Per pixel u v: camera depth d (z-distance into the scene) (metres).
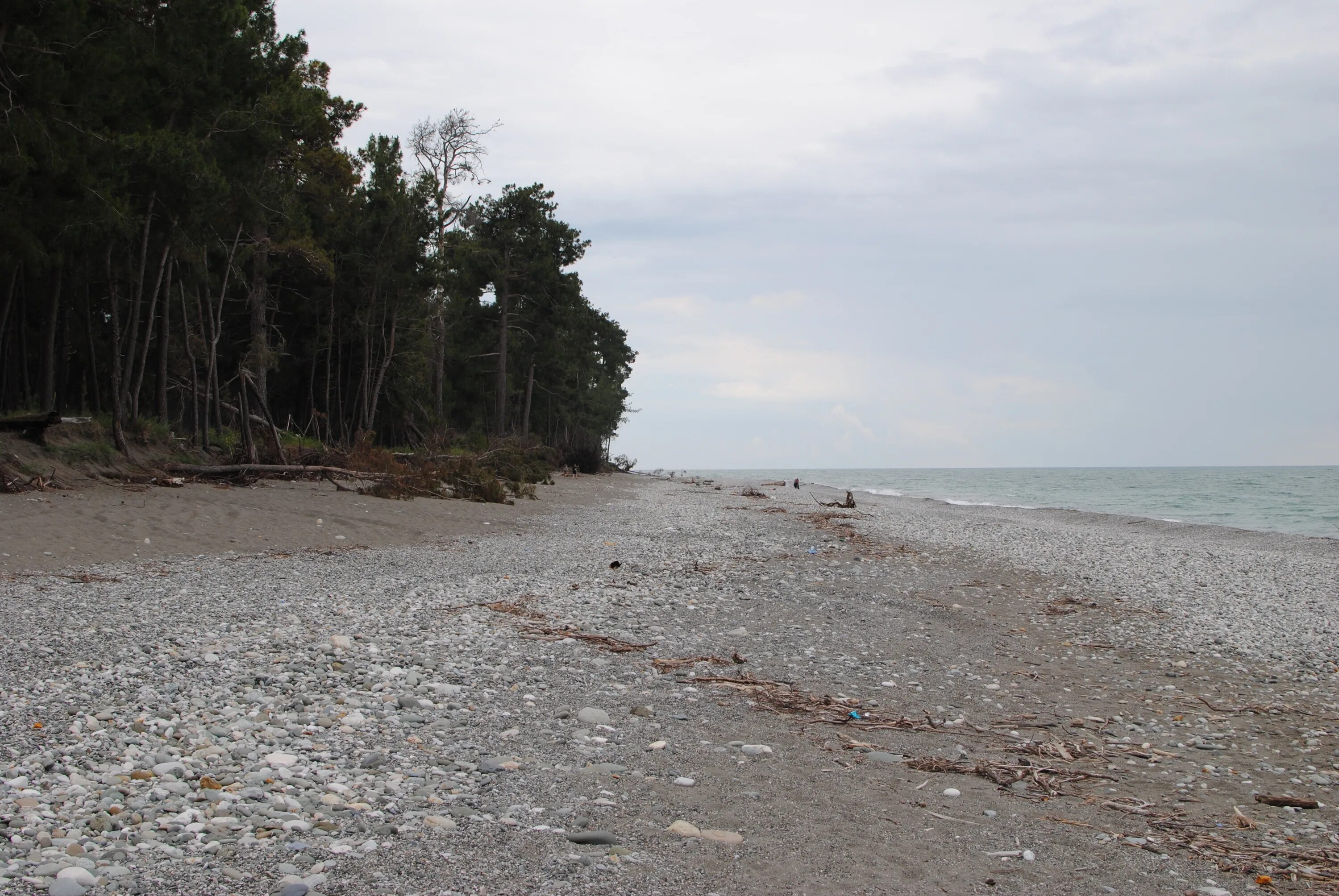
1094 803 5.29
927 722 6.81
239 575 11.62
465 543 16.94
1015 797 5.30
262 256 28.92
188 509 16.94
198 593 10.16
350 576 12.14
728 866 3.99
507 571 13.50
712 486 54.44
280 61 25.69
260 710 5.83
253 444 24.14
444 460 27.97
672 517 25.98
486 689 6.85
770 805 4.84
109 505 16.38
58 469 18.42
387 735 5.57
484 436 50.75
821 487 63.44
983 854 4.37
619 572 13.92
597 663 7.97
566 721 6.19
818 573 14.59
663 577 13.55
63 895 3.29
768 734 6.27
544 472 39.59
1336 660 9.56
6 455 17.81
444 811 4.40
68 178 18.34
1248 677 8.77
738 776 5.29
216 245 24.86
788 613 11.13
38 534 13.19
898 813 4.87
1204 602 13.19
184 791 4.42
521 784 4.87
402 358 41.66
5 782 4.38
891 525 25.81
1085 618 11.72
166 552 13.20
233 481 21.91
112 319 20.62
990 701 7.62
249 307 33.88
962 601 12.63
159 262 22.47
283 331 39.69
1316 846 4.73
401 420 44.25
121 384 22.33
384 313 37.69
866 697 7.50
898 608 11.76
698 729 6.29
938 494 61.88
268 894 3.42
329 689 6.48
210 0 22.16
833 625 10.52
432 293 43.12
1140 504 47.81
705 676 7.84
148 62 21.36
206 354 28.80
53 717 5.42
